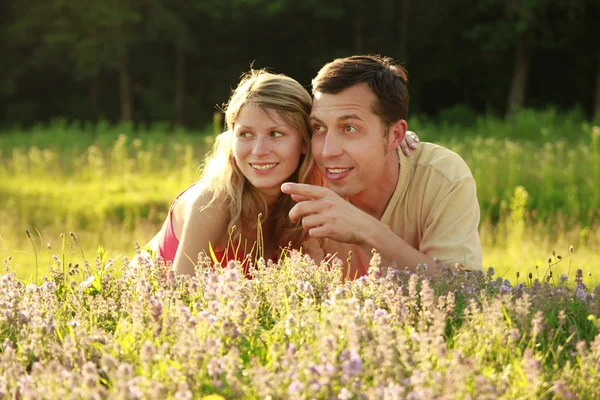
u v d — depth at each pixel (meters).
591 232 10.18
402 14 37.91
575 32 36.50
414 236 3.76
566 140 19.25
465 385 1.99
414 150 3.70
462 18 38.56
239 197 3.66
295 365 2.09
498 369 2.27
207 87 41.09
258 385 1.98
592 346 2.30
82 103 40.03
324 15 36.53
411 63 39.81
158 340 2.37
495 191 12.59
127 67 38.06
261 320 2.69
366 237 3.27
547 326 2.50
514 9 34.50
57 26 37.59
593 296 2.77
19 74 39.50
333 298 2.45
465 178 3.60
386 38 38.78
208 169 3.86
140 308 2.51
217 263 2.95
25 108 38.91
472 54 39.25
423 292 2.59
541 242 9.81
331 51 39.88
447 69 39.53
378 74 3.37
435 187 3.63
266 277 2.89
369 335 2.21
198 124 39.62
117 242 10.43
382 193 3.69
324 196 3.28
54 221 11.63
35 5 38.06
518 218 10.00
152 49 39.81
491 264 8.32
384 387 1.98
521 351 2.40
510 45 35.47
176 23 37.00
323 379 1.97
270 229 3.88
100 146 20.38
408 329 2.46
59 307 2.85
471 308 2.58
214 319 2.35
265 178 3.59
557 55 38.12
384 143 3.42
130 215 11.89
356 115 3.32
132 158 17.72
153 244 4.26
